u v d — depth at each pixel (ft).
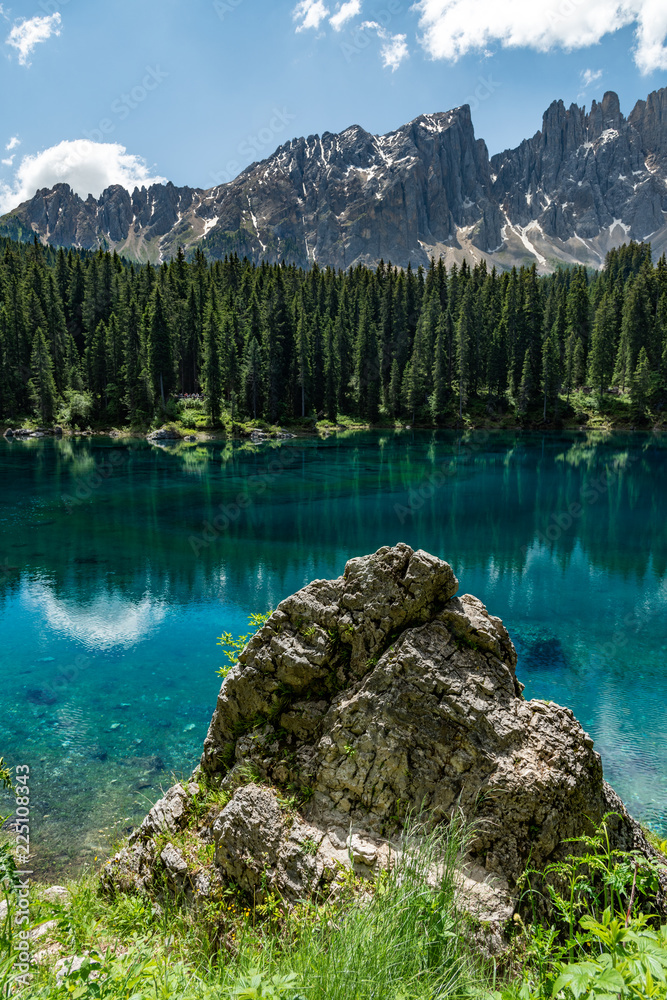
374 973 8.01
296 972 8.12
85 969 8.05
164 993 8.07
